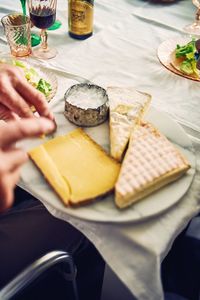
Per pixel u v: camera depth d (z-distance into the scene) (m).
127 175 0.57
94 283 0.98
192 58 0.88
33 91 0.66
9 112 0.65
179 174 0.60
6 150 0.46
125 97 0.73
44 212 0.79
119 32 1.02
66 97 0.70
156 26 1.06
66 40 0.99
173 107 0.79
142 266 0.53
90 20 0.96
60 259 0.60
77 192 0.56
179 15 1.12
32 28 1.03
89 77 0.85
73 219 0.58
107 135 0.68
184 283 0.95
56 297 0.93
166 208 0.56
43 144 0.63
